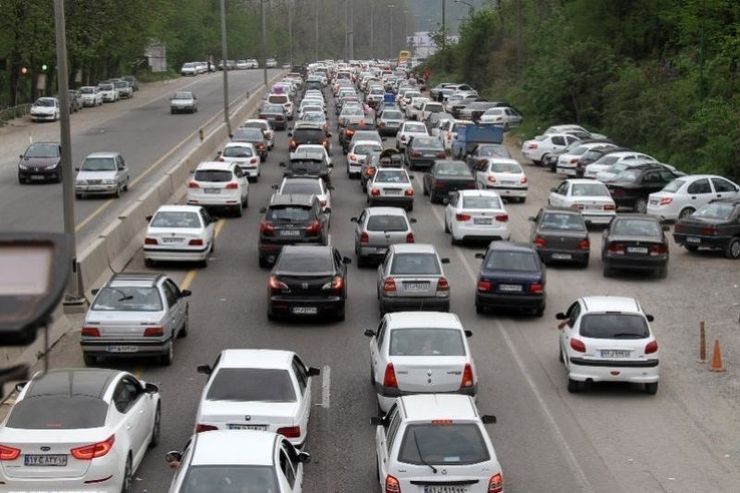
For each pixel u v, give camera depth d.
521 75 158.88
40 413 22.34
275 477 18.50
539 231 53.56
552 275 52.34
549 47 143.38
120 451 22.69
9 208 68.06
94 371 24.64
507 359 37.31
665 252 50.47
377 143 89.31
